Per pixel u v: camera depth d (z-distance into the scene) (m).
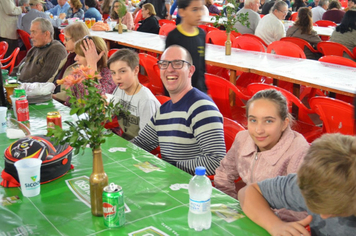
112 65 2.44
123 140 2.08
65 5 8.84
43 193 1.50
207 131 1.94
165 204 1.41
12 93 2.67
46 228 1.26
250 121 1.61
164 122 2.12
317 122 4.19
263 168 1.62
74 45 3.15
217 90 3.21
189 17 2.71
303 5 10.24
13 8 6.61
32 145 1.58
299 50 4.40
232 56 4.39
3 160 1.80
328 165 1.01
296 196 1.28
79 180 1.61
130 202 1.43
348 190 0.99
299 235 1.20
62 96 3.21
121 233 1.23
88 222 1.29
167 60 1.97
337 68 3.73
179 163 2.00
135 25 8.12
